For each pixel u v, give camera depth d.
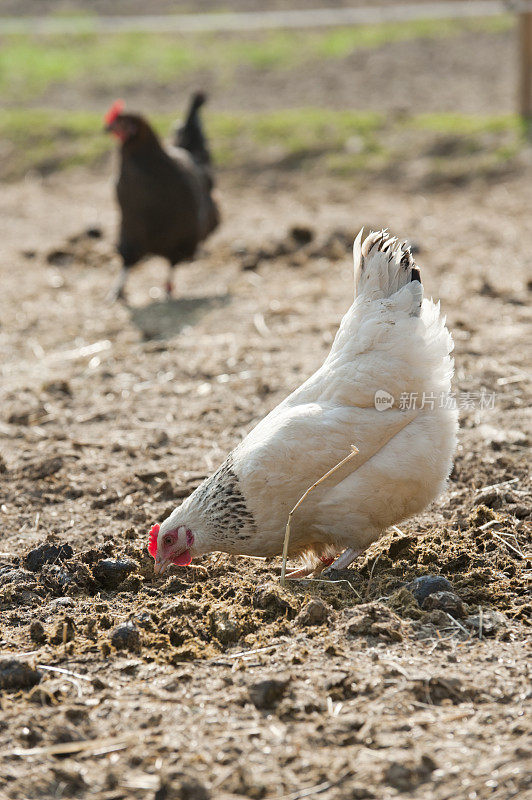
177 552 7.31
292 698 5.71
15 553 8.19
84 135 28.17
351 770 5.07
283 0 38.56
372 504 7.13
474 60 32.28
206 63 34.53
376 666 6.04
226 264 18.59
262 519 7.14
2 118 29.31
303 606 6.82
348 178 24.16
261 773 5.09
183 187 16.11
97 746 5.38
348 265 17.83
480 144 24.20
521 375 11.69
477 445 9.84
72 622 6.80
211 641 6.57
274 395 11.76
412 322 7.09
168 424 11.20
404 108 27.44
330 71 32.59
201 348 13.82
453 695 5.70
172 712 5.68
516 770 4.97
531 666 5.99
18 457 10.32
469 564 7.53
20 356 14.00
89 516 8.92
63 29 36.59
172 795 4.93
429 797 4.86
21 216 23.11
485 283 15.41
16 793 5.06
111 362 13.50
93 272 18.80
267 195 23.92
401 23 36.41
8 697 5.93
